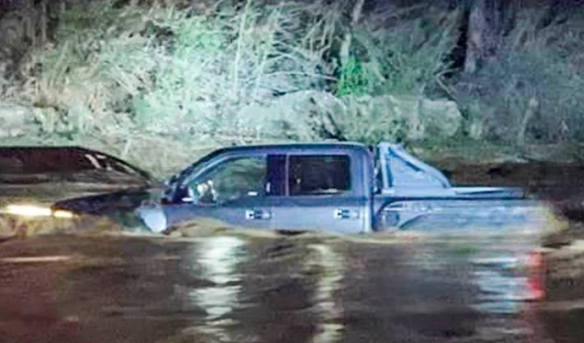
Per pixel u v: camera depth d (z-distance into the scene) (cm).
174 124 3647
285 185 1605
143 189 1805
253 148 1627
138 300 1266
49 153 2669
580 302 1282
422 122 3725
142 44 3709
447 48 3938
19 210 1827
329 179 1608
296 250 1566
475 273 1443
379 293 1315
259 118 3672
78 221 1694
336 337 1118
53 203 1988
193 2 3756
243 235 1589
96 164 2655
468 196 1631
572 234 1653
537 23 3950
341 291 1338
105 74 3694
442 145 3672
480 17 3956
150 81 3700
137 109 3653
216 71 3725
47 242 1641
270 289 1325
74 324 1171
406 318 1199
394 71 3894
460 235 1599
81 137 3550
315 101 3706
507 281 1394
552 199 2189
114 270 1439
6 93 3712
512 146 3691
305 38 3844
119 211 1680
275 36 3816
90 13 3734
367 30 3900
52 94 3688
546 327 1162
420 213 1599
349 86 3862
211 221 1606
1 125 3588
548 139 3781
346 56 3878
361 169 1605
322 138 3672
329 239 1580
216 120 3666
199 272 1440
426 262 1498
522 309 1247
